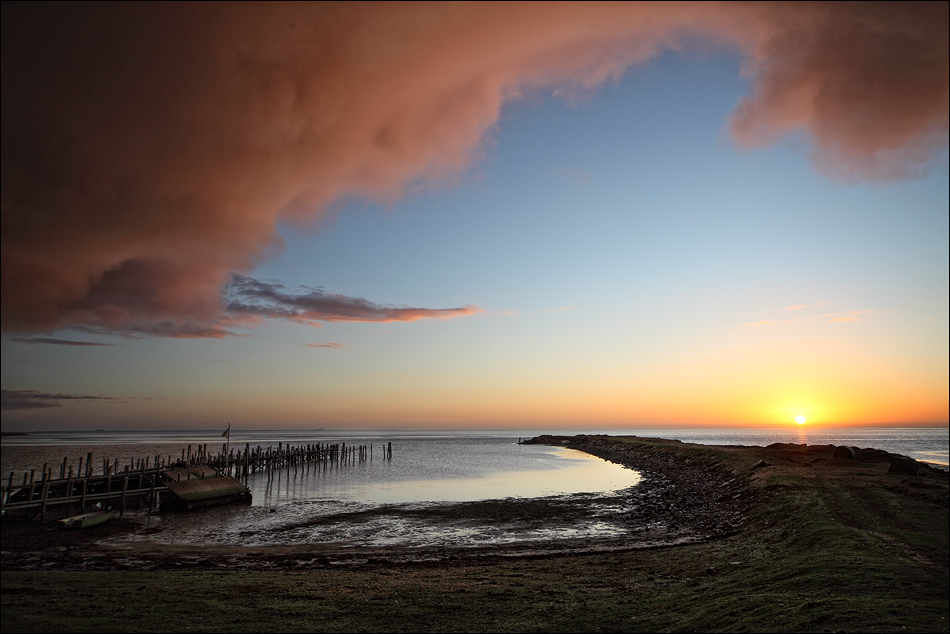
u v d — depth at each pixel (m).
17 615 15.27
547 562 23.44
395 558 25.27
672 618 14.27
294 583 19.28
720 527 30.56
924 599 13.55
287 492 52.56
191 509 41.38
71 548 28.98
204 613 15.46
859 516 25.42
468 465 85.00
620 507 40.94
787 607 13.56
